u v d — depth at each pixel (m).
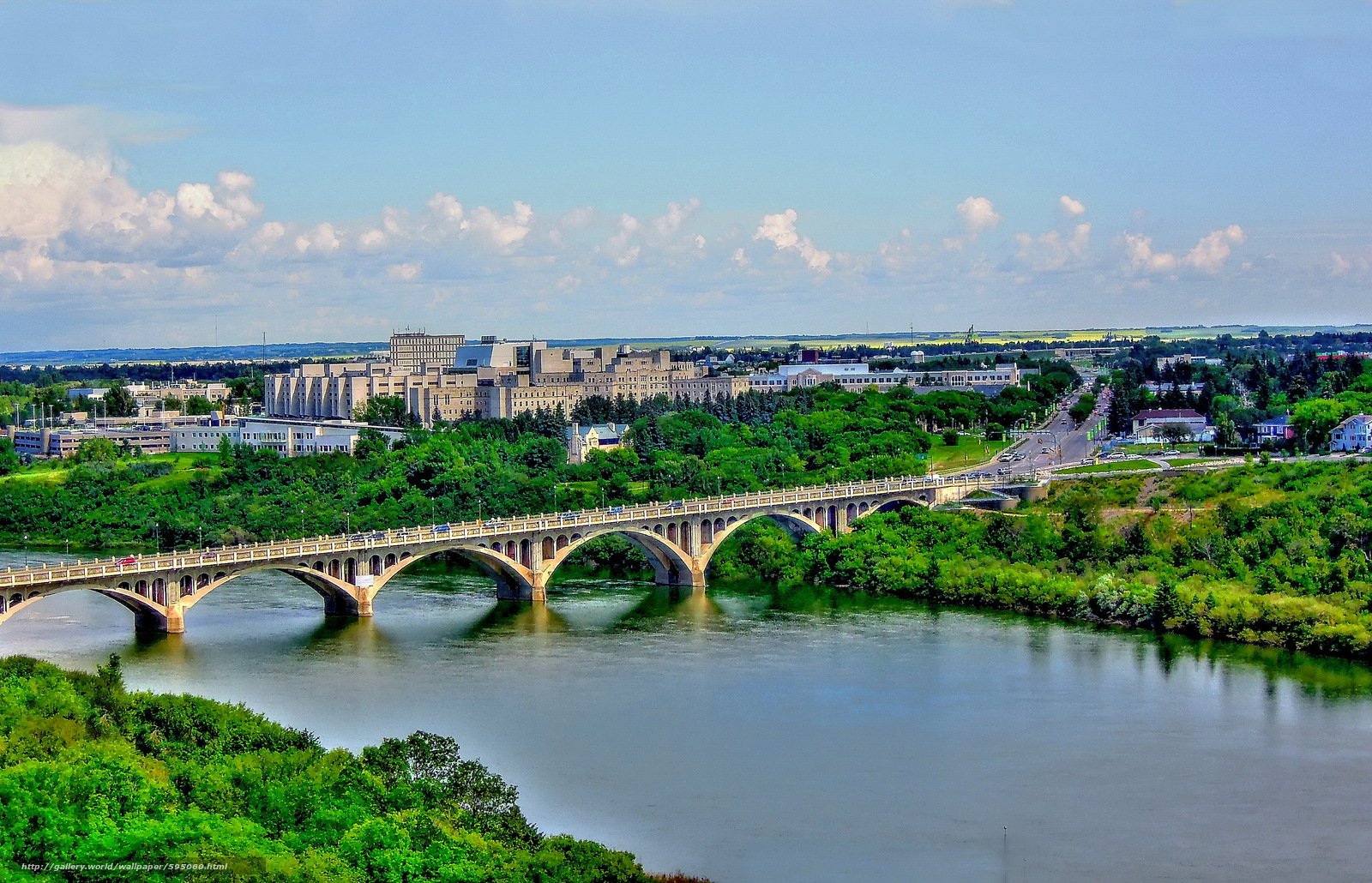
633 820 177.00
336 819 144.88
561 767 195.00
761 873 162.75
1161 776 193.12
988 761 198.38
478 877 137.38
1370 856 168.75
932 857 167.38
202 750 168.25
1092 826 176.88
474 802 158.62
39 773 139.12
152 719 178.50
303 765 161.12
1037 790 187.88
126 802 140.38
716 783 189.75
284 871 130.38
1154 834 174.25
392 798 151.88
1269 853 169.38
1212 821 178.12
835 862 166.00
